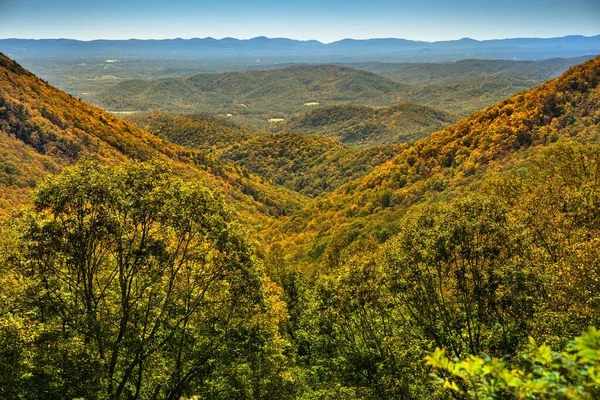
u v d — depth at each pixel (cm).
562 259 1647
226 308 1719
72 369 1423
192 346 1609
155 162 1653
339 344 2052
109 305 1656
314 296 2116
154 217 1561
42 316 1472
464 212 1605
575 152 2927
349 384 1938
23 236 1391
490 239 1553
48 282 1461
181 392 1634
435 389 1491
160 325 1534
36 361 1359
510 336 1449
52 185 1413
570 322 1328
